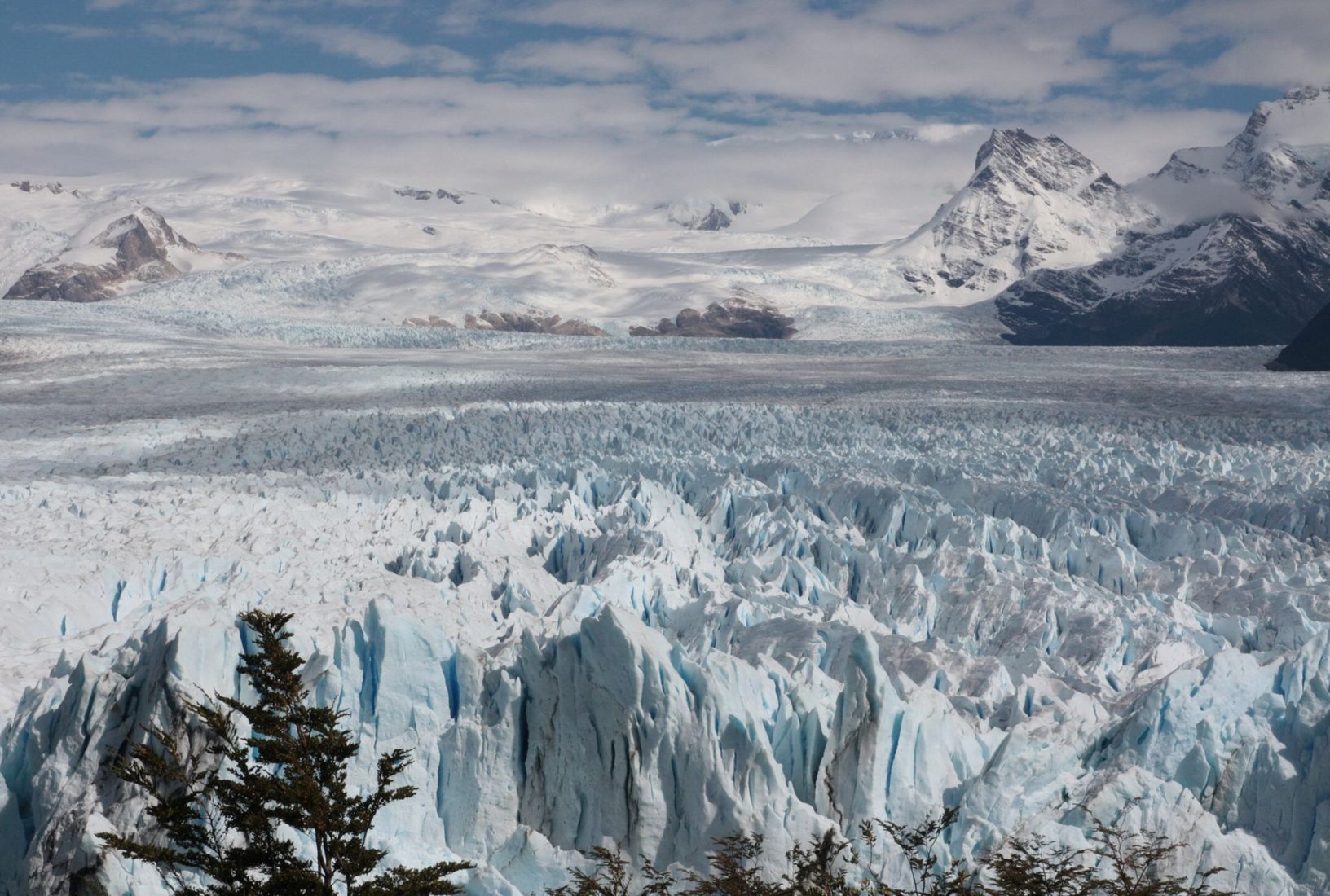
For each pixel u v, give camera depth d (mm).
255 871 17891
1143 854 18047
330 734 17125
